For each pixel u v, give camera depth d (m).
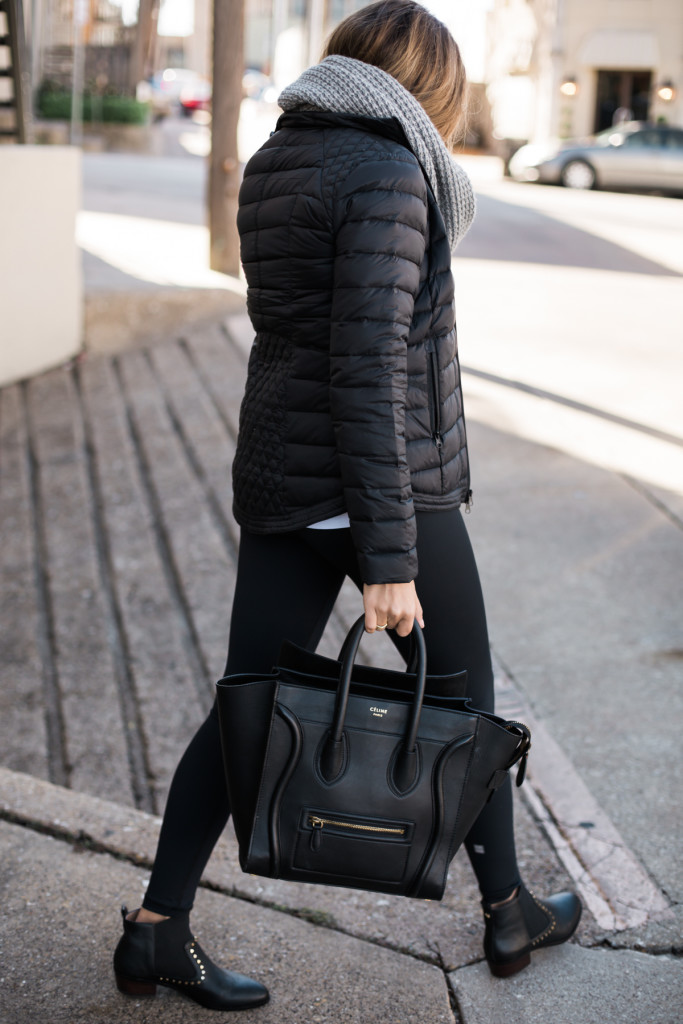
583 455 5.17
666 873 2.30
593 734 2.89
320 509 1.53
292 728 1.46
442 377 1.55
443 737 1.50
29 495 5.05
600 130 25.61
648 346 7.28
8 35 6.73
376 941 1.99
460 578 1.64
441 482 1.57
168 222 12.16
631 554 4.08
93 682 3.54
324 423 1.51
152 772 3.06
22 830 2.22
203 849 1.70
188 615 3.94
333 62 1.53
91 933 1.92
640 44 24.45
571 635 3.47
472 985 1.86
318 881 1.53
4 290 6.62
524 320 7.99
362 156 1.42
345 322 1.38
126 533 4.64
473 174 21.20
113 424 6.08
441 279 1.51
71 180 7.21
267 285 1.51
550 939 1.92
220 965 1.86
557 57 25.12
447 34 1.61
